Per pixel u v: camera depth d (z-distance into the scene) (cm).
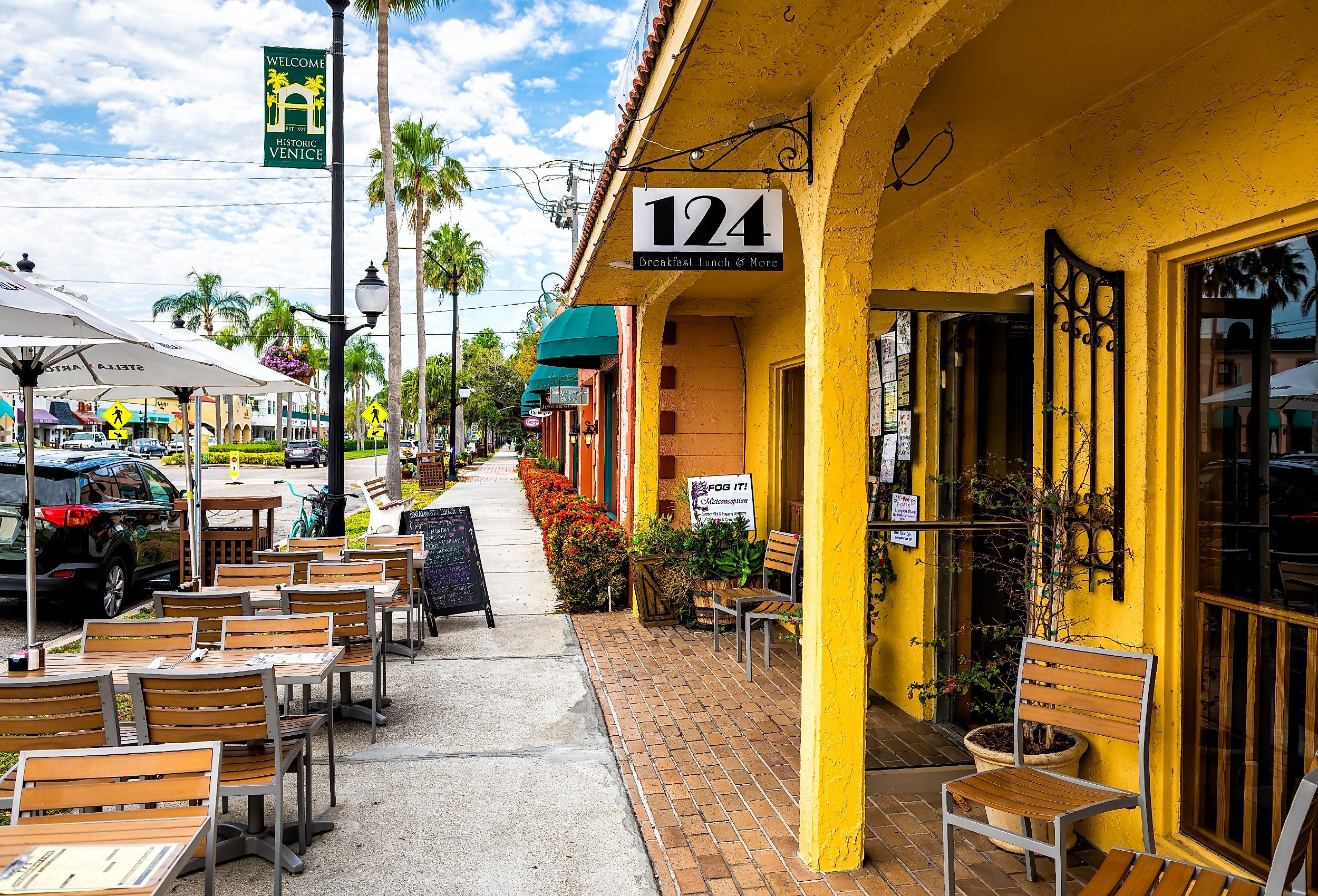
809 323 372
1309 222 302
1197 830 356
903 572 584
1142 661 324
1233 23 321
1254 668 331
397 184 3578
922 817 423
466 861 381
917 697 562
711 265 407
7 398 2888
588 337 996
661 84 366
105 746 344
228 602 508
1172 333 365
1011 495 460
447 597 810
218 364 721
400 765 488
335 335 866
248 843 388
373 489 1035
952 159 474
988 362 509
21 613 914
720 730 538
